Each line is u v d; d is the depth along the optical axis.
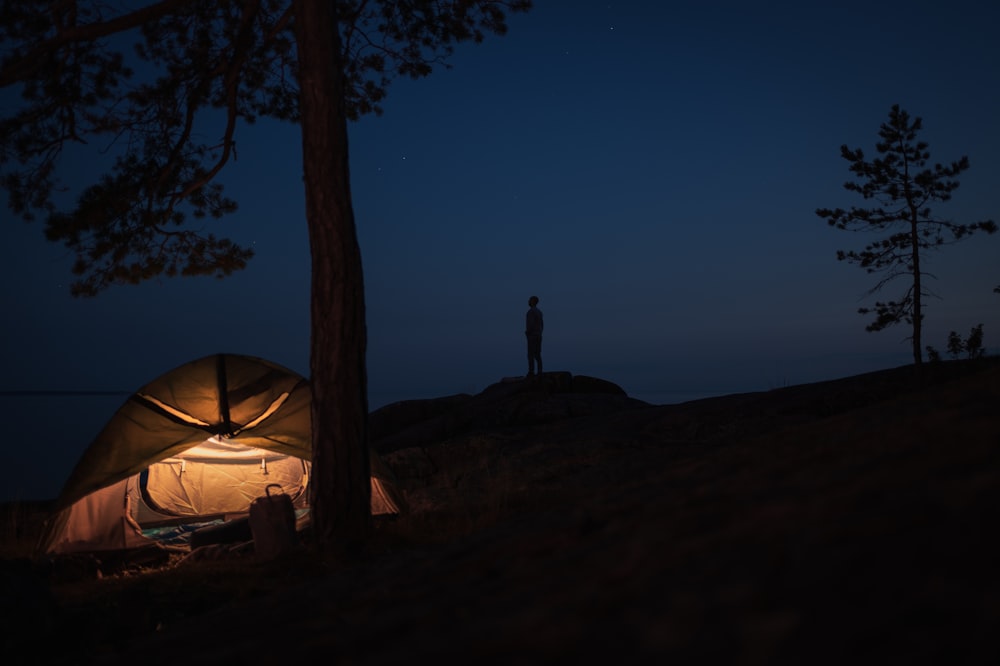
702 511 2.40
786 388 15.32
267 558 7.53
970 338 14.48
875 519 1.63
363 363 7.96
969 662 1.01
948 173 17.39
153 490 10.41
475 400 19.94
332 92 8.12
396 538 7.61
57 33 9.91
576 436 14.46
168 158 12.06
